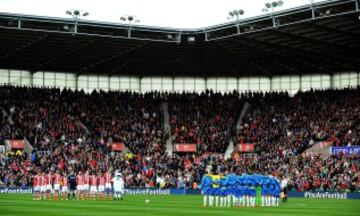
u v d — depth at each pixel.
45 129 79.56
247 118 88.06
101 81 94.31
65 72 91.94
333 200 56.22
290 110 87.44
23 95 85.06
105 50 80.00
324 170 68.62
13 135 76.62
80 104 87.44
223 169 73.62
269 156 77.12
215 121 87.81
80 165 70.75
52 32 68.31
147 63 88.56
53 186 52.50
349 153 71.94
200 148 82.62
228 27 70.88
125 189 70.62
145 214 33.38
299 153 77.31
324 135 79.00
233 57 85.06
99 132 82.38
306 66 89.56
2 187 66.94
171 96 93.19
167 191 72.31
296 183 68.25
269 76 95.50
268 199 42.38
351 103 84.31
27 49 77.81
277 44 75.94
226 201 41.53
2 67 87.50
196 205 43.50
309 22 64.44
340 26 65.81
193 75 95.69
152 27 71.94
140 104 90.56
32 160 72.44
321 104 86.56
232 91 95.75
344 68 89.69
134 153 80.00
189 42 76.06
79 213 33.94
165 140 83.88
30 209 37.59
